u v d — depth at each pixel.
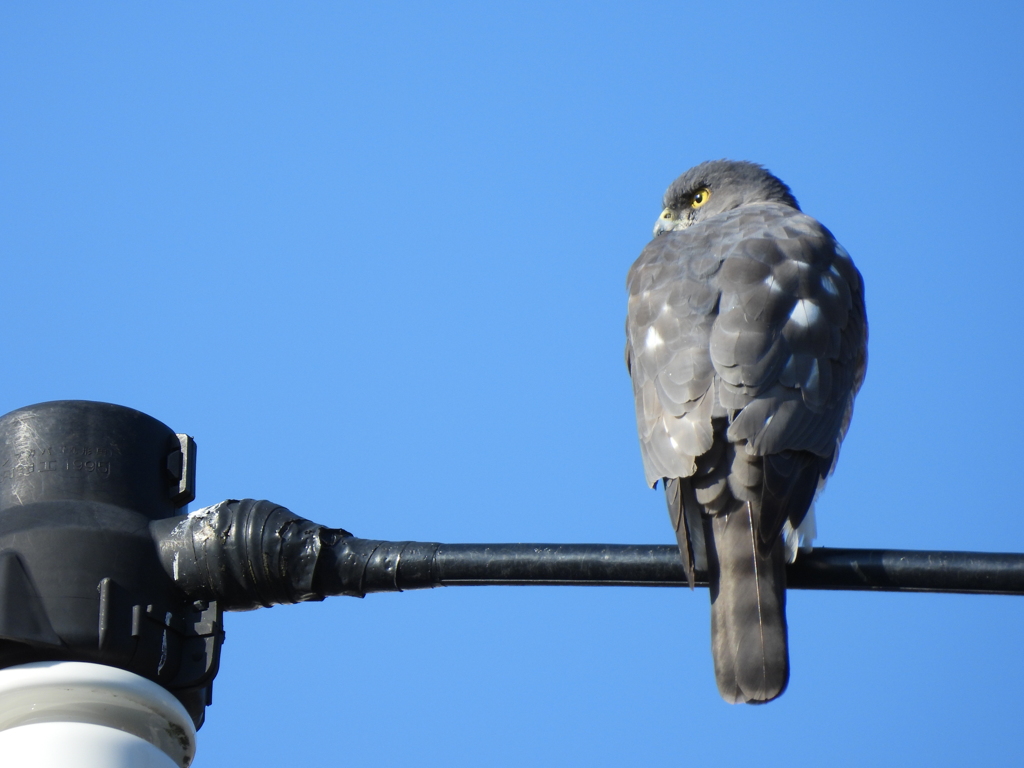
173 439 7.89
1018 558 7.16
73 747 6.31
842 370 9.71
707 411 8.88
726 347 9.29
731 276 10.09
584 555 7.34
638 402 9.70
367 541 7.51
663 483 9.02
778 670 7.80
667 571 7.29
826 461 9.14
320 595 7.45
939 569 7.37
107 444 7.55
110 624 6.89
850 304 10.45
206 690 7.34
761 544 8.23
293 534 7.38
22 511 7.20
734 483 8.51
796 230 10.93
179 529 7.38
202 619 7.27
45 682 6.58
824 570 7.92
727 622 8.05
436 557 7.40
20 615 6.75
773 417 8.77
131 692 6.71
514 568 7.33
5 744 6.34
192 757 7.00
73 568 6.99
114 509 7.34
